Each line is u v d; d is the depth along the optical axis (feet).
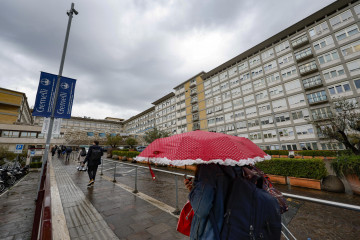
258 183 4.19
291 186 23.20
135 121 245.45
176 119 166.20
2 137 117.91
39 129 136.26
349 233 10.48
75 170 34.81
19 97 150.82
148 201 15.19
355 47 71.72
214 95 130.21
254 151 4.92
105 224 10.69
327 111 75.92
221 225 3.68
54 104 20.92
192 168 37.96
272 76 97.45
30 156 53.01
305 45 86.22
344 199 17.03
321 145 75.51
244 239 3.31
